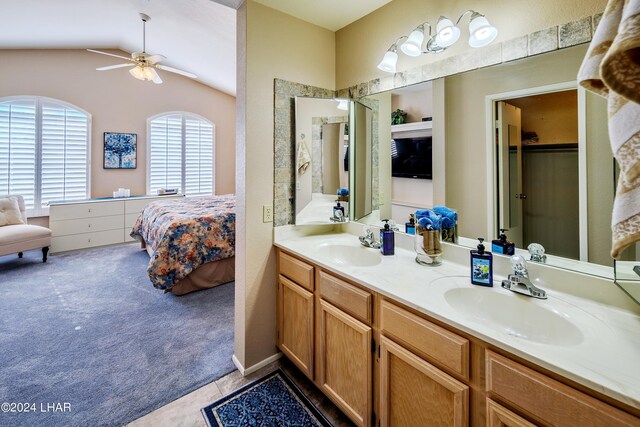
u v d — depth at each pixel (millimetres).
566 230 1180
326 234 2162
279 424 1497
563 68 1164
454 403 963
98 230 4707
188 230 3105
